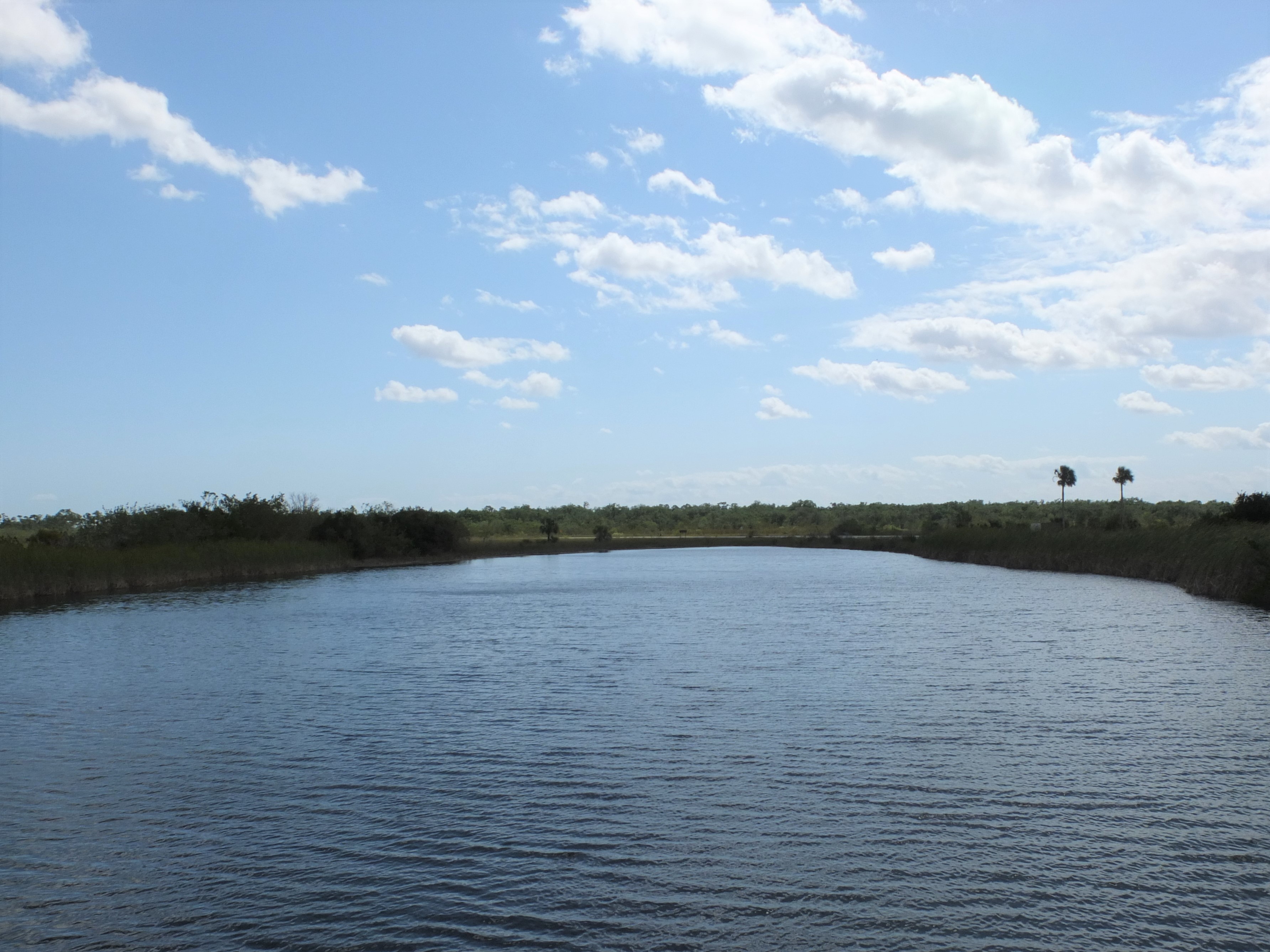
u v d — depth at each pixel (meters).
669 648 31.77
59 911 10.69
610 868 11.69
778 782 15.27
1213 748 17.20
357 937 9.98
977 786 14.93
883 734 18.45
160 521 80.69
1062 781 15.17
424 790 15.05
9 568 55.41
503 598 55.56
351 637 36.00
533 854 12.19
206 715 21.20
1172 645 30.36
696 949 9.65
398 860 12.06
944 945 9.68
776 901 10.71
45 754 17.70
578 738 18.45
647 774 15.76
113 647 33.41
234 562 77.44
